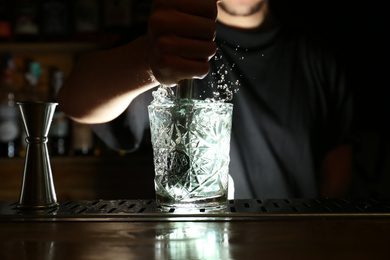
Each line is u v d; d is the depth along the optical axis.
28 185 0.56
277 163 1.08
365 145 1.50
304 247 0.39
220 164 0.54
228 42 1.07
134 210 0.54
